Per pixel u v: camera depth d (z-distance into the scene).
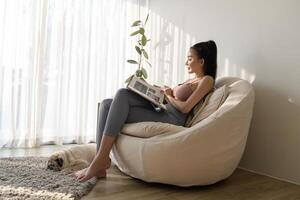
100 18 3.38
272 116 2.35
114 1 3.47
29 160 2.36
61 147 3.02
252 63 2.50
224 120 1.92
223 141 1.92
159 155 1.88
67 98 3.21
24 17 2.92
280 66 2.30
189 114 2.29
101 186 1.94
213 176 1.97
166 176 1.91
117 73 3.54
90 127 3.40
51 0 3.06
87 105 3.32
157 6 3.54
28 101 2.96
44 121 3.12
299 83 2.19
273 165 2.34
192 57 2.36
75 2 3.20
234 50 2.65
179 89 2.29
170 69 3.34
